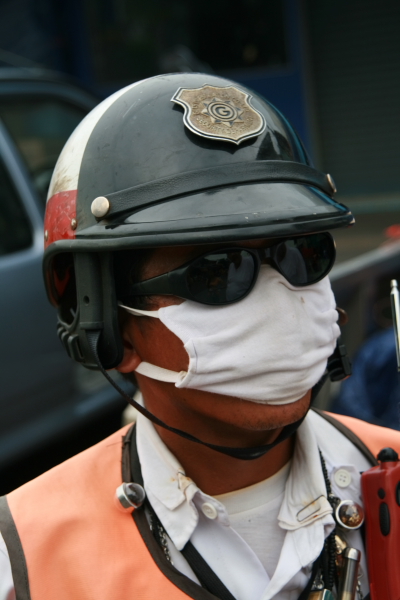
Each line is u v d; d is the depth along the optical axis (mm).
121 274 1117
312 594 1108
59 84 3529
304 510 1137
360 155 8875
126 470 1220
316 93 8898
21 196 3115
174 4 8844
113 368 1188
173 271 1039
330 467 1229
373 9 8438
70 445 3256
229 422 1067
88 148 1153
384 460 1177
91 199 1124
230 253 1033
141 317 1110
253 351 1025
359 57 8625
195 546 1123
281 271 1053
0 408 2797
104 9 8961
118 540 1123
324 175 1188
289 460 1215
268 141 1099
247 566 1116
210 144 1067
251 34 8750
